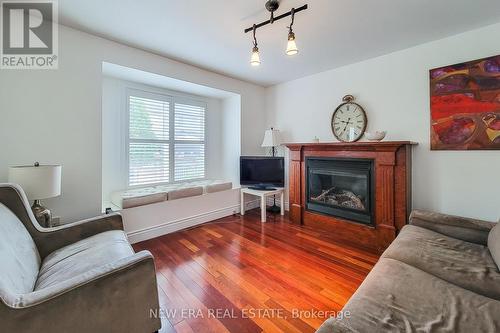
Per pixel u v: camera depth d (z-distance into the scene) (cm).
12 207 162
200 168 422
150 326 125
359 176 288
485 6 195
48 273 139
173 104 380
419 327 93
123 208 270
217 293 182
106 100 310
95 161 250
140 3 192
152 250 259
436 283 122
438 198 257
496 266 141
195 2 191
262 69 349
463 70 237
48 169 186
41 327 95
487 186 229
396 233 257
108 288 111
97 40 248
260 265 226
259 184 394
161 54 295
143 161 348
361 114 314
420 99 267
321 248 265
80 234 186
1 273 102
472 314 99
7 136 201
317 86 367
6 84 200
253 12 205
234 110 421
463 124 238
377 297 113
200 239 290
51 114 223
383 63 295
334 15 208
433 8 198
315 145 324
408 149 259
